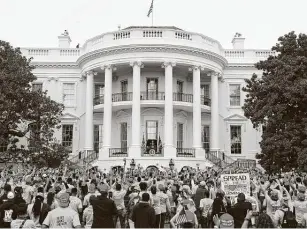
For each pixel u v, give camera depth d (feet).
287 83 90.07
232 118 138.51
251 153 137.28
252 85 101.91
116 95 133.18
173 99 129.70
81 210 39.60
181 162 115.85
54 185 49.29
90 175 74.95
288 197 40.11
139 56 122.62
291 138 89.35
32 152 106.63
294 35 97.14
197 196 47.65
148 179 61.52
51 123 109.40
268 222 27.61
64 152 108.27
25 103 105.40
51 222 28.48
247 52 143.13
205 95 139.74
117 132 132.36
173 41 123.75
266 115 93.71
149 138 128.77
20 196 33.53
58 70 140.15
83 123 137.28
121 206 42.98
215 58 130.00
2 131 103.24
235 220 34.35
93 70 130.93
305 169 83.51
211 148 128.57
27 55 140.87
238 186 46.65
